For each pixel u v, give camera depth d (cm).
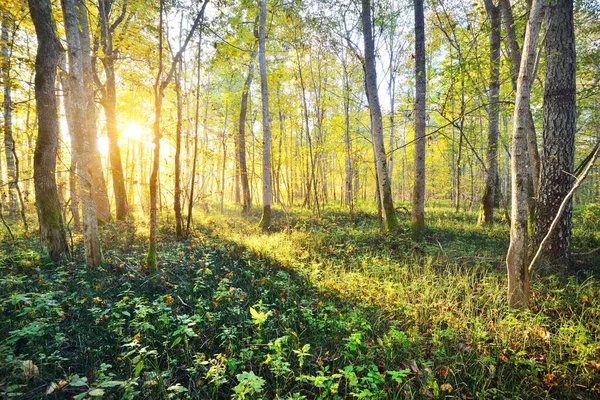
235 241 824
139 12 1002
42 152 603
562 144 554
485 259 646
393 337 360
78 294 456
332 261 677
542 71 856
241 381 247
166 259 627
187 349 334
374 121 962
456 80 700
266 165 1105
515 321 379
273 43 1410
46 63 595
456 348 360
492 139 1044
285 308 448
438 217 1255
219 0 797
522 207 418
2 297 431
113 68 1255
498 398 298
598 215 959
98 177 1118
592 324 386
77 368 315
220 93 1928
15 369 293
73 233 890
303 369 330
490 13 874
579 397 293
